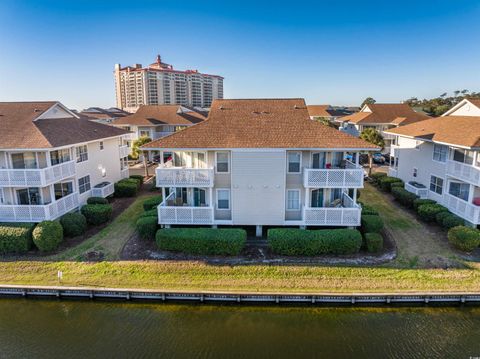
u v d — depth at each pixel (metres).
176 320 15.45
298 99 25.19
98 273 17.94
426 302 16.00
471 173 21.47
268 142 20.58
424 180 28.33
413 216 25.33
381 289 16.41
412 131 30.17
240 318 15.53
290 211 22.17
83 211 23.81
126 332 14.71
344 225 21.00
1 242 19.53
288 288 16.61
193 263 18.67
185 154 23.28
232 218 21.70
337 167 23.20
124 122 52.00
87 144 27.45
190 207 21.41
